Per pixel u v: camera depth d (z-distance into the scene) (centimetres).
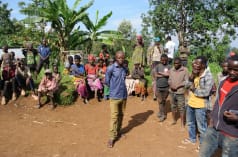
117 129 670
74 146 633
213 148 413
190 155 593
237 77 382
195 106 588
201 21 2478
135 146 636
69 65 1082
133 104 928
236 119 370
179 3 2588
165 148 625
